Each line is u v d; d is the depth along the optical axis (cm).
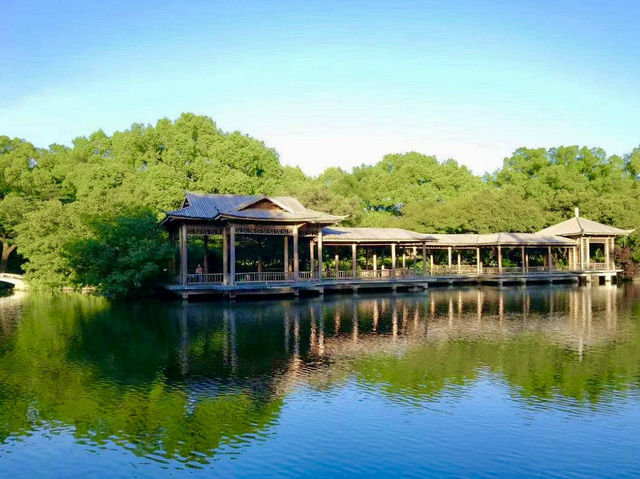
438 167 9556
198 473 1340
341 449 1461
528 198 8644
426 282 5712
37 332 3100
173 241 5234
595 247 8306
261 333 3005
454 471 1338
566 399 1831
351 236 5578
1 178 7400
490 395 1873
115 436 1557
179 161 7206
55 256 5566
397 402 1812
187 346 2670
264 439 1526
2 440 1534
